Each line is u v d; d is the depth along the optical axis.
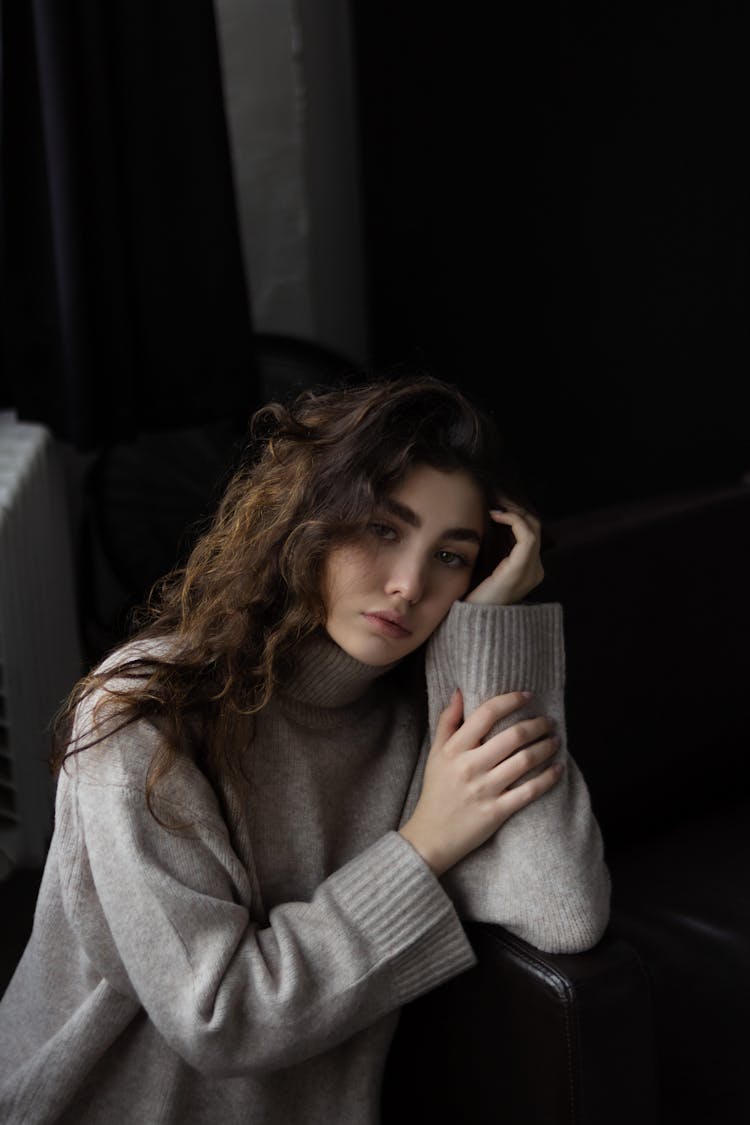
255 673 1.40
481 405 1.56
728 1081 1.52
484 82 3.39
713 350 3.30
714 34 3.11
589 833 1.46
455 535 1.39
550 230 3.42
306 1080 1.46
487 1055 1.44
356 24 3.43
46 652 2.56
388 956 1.35
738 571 2.19
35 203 2.59
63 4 2.43
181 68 2.66
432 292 3.60
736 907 1.81
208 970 1.29
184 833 1.34
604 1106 1.35
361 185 3.59
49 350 2.66
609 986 1.34
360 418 1.38
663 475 3.46
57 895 1.43
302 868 1.48
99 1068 1.45
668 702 2.12
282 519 1.39
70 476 3.34
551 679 1.51
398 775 1.55
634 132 3.27
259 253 3.71
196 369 2.79
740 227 3.19
